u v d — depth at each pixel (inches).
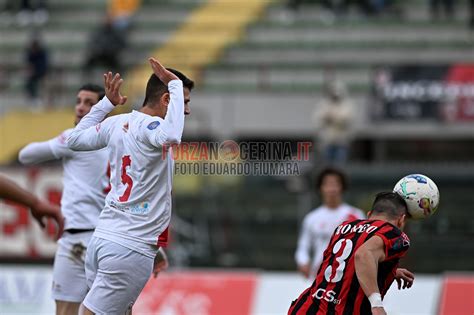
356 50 3193.9
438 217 2241.6
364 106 2906.0
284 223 2265.0
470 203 2279.8
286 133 2960.1
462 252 2203.5
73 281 1116.5
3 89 3097.9
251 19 3368.6
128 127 906.7
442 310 1895.9
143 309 1910.7
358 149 2910.9
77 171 1117.7
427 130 2733.8
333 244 898.7
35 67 2881.4
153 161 892.6
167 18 3388.3
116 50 2955.2
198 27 3346.5
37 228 2041.1
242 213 2287.2
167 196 913.5
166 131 864.9
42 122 2581.2
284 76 3129.9
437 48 3176.7
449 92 2696.9
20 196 996.6
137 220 900.0
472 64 2687.0
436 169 2356.1
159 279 1936.5
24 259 2039.9
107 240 901.2
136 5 3420.3
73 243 1112.8
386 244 864.9
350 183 2352.4
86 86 1120.8
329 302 872.3
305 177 2283.5
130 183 901.2
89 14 3442.4
